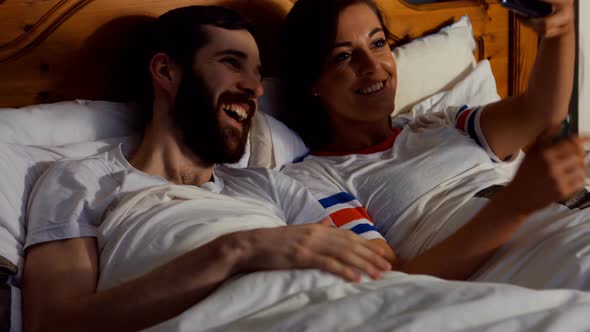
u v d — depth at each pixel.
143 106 1.28
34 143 1.17
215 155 1.19
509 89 2.14
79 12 1.38
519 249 1.05
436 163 1.33
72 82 1.39
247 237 0.87
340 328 0.69
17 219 0.99
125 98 1.45
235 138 1.22
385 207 1.31
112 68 1.43
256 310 0.79
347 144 1.51
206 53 1.20
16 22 1.33
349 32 1.44
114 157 1.12
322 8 1.45
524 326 0.67
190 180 1.21
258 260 0.86
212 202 1.04
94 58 1.41
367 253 0.90
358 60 1.44
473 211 1.17
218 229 0.95
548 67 1.23
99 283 0.92
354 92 1.44
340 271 0.86
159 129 1.19
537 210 1.03
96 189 1.03
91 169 1.06
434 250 1.08
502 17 2.06
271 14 1.66
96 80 1.42
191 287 0.84
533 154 1.02
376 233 1.21
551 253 0.99
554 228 1.05
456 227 1.18
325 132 1.53
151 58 1.23
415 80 1.75
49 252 0.94
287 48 1.55
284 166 1.45
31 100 1.36
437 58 1.80
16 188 1.03
